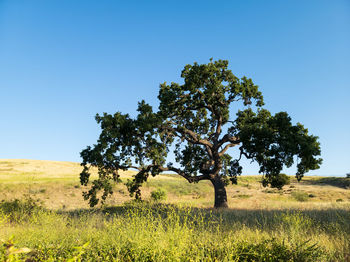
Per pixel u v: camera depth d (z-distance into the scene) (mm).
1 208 12383
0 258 3684
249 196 38781
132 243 6129
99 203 30594
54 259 5457
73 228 8422
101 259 5629
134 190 23250
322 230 9078
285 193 42031
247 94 24547
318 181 58062
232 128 25750
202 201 29812
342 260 5473
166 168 23766
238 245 5875
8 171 52594
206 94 22750
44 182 38125
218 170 24875
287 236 6855
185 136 24797
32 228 8523
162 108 23672
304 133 21188
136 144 20828
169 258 5348
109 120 19875
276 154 19953
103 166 20984
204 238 6598
